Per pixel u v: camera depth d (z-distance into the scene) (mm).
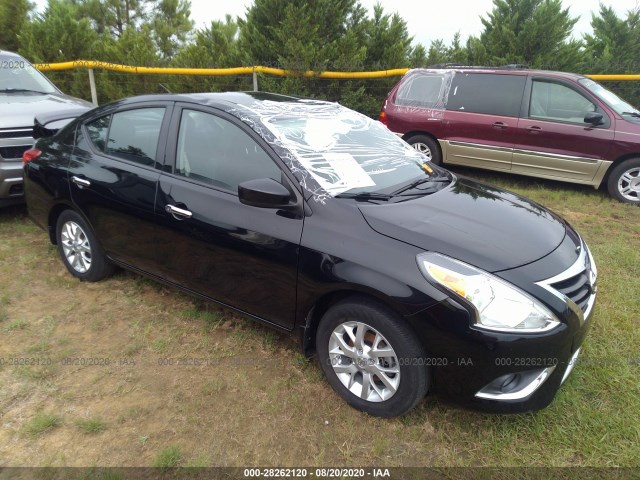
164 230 3178
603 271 4230
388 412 2520
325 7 9531
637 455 2340
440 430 2506
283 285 2688
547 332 2238
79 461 2338
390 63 9703
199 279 3117
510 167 6902
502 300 2236
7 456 2357
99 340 3254
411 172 3275
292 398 2738
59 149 3900
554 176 6621
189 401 2717
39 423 2518
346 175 2865
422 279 2275
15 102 5348
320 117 3375
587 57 10711
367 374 2549
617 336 3242
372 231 2486
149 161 3320
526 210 3055
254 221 2756
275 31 9312
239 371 2961
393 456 2379
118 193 3395
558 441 2438
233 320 3473
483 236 2539
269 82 9266
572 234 2955
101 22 15508
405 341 2342
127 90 9938
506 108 6801
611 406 2650
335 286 2465
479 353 2219
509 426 2539
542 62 10047
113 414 2617
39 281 4012
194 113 3174
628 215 5836
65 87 10242
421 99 7504
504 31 10305
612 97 6621
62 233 4023
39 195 4004
